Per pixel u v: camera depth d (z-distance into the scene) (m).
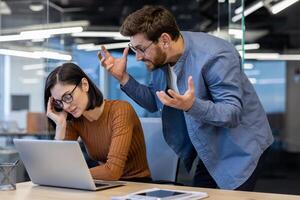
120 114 1.90
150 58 1.77
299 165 7.27
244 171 1.78
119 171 1.78
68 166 1.55
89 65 3.71
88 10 6.66
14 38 5.71
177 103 1.52
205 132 1.79
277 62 8.80
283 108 8.87
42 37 4.47
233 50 1.80
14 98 7.73
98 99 1.89
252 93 1.89
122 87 2.14
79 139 2.01
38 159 1.63
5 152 3.26
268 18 8.03
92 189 1.55
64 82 1.81
